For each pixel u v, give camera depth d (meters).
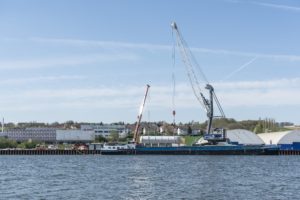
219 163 166.25
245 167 143.25
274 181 95.56
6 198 69.62
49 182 96.50
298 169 134.50
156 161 184.50
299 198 68.44
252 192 76.00
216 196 71.31
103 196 72.12
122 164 165.75
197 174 115.38
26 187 86.19
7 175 117.94
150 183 92.19
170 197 70.62
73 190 80.50
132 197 70.88
